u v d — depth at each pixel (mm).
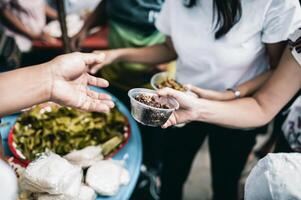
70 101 691
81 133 875
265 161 554
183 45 894
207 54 873
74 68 700
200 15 833
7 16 1373
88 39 1461
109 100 765
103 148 826
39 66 674
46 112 899
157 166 1439
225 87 935
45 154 703
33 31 1430
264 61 917
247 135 1014
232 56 844
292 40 730
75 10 1528
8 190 394
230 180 1143
